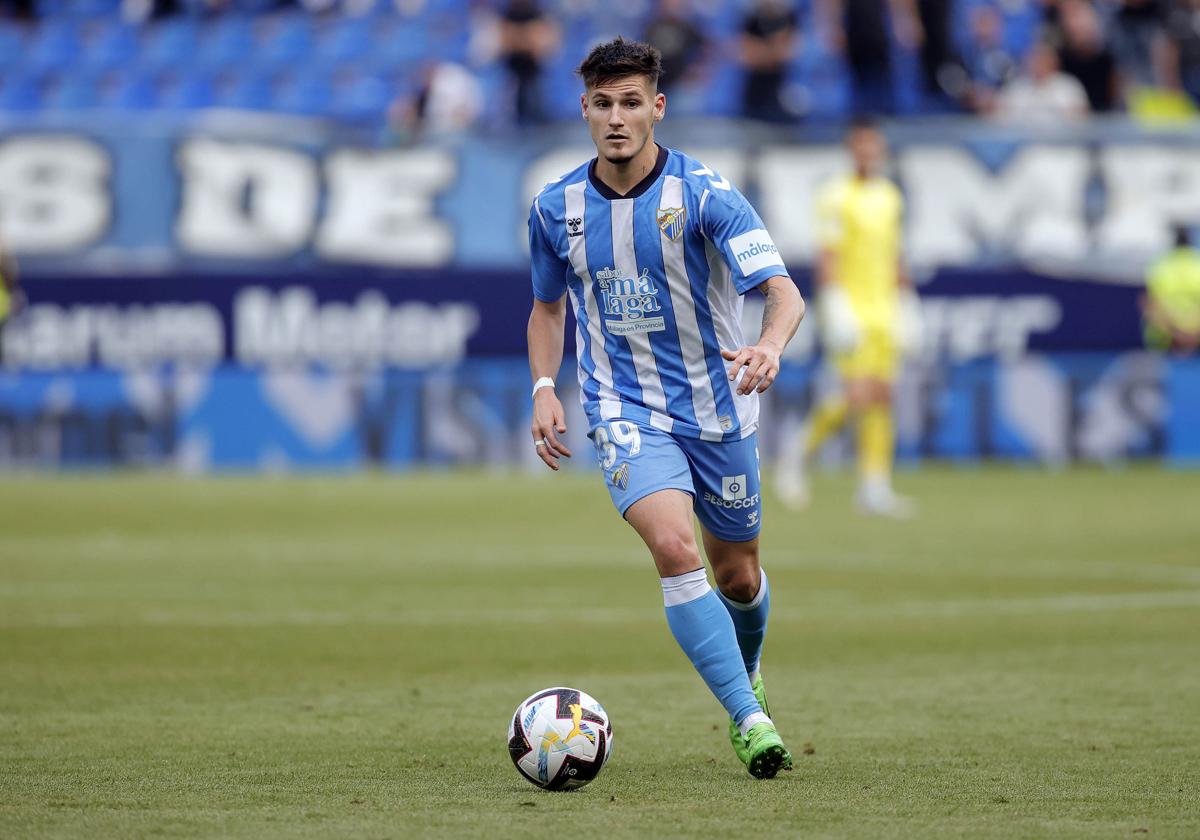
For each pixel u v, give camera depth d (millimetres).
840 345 49938
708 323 18500
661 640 28531
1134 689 23609
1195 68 78312
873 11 70188
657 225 18219
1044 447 63375
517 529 46781
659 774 18062
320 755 19094
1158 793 16859
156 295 64000
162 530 46438
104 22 86500
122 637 28672
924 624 30234
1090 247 63438
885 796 16750
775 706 22531
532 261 19297
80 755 19016
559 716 17078
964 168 63844
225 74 82625
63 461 64375
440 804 16391
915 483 58281
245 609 32156
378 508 52031
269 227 64875
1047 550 41156
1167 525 46062
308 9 85562
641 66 17875
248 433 64188
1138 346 63375
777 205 63938
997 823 15477
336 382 64188
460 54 82500
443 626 30062
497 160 64812
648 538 18172
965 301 63219
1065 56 71688
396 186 64875
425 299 63938
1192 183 63531
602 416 18734
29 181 64500
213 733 20469
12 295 64188
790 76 77812
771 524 47406
